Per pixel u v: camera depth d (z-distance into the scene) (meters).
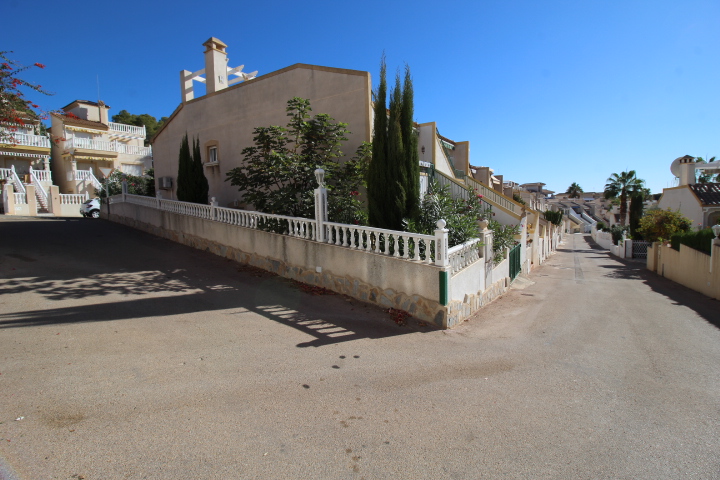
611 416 3.82
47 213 23.28
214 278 8.77
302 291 8.13
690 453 3.21
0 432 3.07
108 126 32.56
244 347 5.15
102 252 10.75
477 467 2.95
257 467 2.84
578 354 5.70
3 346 4.70
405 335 6.08
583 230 79.62
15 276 7.81
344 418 3.58
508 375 4.78
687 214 27.72
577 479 2.84
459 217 9.12
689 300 11.45
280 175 10.34
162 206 13.84
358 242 7.77
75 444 2.98
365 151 10.54
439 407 3.87
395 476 2.81
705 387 4.61
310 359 4.91
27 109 10.59
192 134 16.81
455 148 22.22
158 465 2.80
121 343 5.01
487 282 9.23
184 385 4.02
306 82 12.81
